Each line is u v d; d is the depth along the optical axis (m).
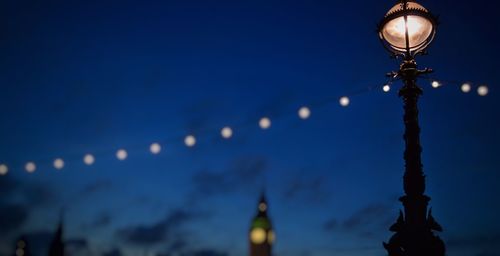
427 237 9.67
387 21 10.74
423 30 10.64
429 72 10.54
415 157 10.21
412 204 9.94
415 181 10.05
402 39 10.80
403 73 10.60
